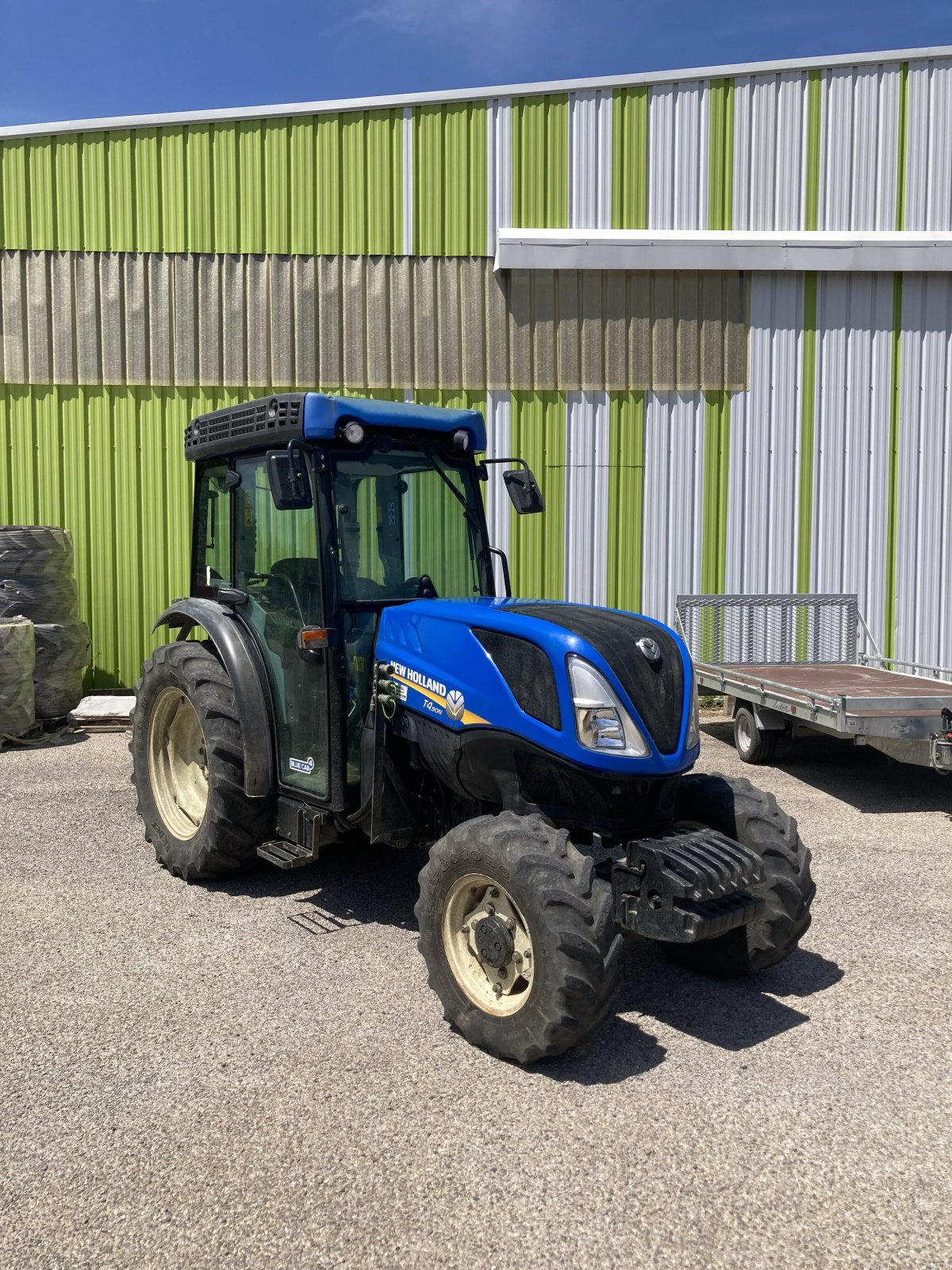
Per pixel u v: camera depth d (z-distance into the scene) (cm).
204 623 492
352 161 938
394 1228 249
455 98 929
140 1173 270
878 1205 261
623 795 364
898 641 983
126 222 947
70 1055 331
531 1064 328
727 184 943
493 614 388
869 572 980
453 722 384
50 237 951
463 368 952
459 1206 258
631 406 958
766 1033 356
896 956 424
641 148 938
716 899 337
